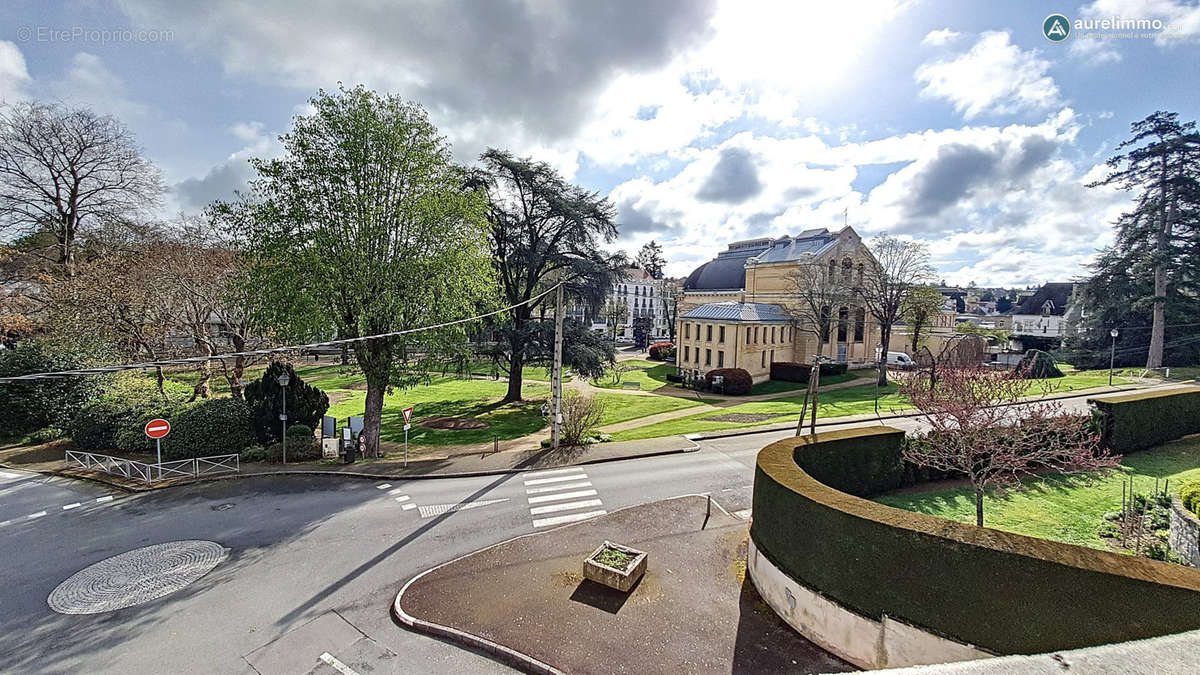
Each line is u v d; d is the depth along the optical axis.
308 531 13.91
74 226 31.94
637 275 111.44
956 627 7.38
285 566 11.98
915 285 38.41
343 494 16.81
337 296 19.20
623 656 8.70
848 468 14.59
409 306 19.77
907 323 42.19
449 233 20.95
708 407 33.75
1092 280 44.59
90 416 20.78
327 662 8.73
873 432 15.34
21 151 29.36
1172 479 15.90
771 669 8.35
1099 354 44.00
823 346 49.28
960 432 12.73
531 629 9.44
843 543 8.59
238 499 16.30
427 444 23.80
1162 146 38.50
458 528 14.15
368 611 10.21
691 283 67.81
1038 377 37.84
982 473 13.20
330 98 19.36
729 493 16.91
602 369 32.34
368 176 19.66
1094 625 6.39
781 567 9.77
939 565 7.54
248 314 25.17
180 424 19.95
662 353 64.38
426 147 20.83
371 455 21.25
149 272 25.80
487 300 24.14
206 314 28.17
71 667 8.54
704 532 13.76
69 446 21.97
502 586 10.98
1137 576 6.20
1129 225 41.38
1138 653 2.91
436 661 8.77
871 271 42.66
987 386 15.11
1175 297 39.41
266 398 21.61
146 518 14.74
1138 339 42.62
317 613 10.13
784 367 45.34
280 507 15.63
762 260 55.53
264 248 19.03
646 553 11.85
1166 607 5.95
